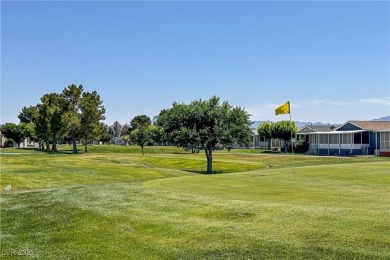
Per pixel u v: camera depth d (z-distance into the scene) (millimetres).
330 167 27953
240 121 43250
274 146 96750
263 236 9406
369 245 8195
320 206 12156
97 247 10133
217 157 61406
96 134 86625
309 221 10078
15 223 13125
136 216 12539
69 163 46594
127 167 44062
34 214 14055
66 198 16391
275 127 81062
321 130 80875
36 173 35094
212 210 12398
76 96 84875
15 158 52500
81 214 13438
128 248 9836
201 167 48562
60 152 84812
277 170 28000
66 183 30094
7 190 24219
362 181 20016
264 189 17438
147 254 9312
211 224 10945
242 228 10219
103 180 32906
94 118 85875
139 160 54188
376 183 19109
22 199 17000
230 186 18812
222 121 42812
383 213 10375
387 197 14445
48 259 9547
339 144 68875
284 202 13445
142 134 75812
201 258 8688
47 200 16219
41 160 49906
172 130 44656
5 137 112250
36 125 86625
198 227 10797
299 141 78500
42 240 11117
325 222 9867
